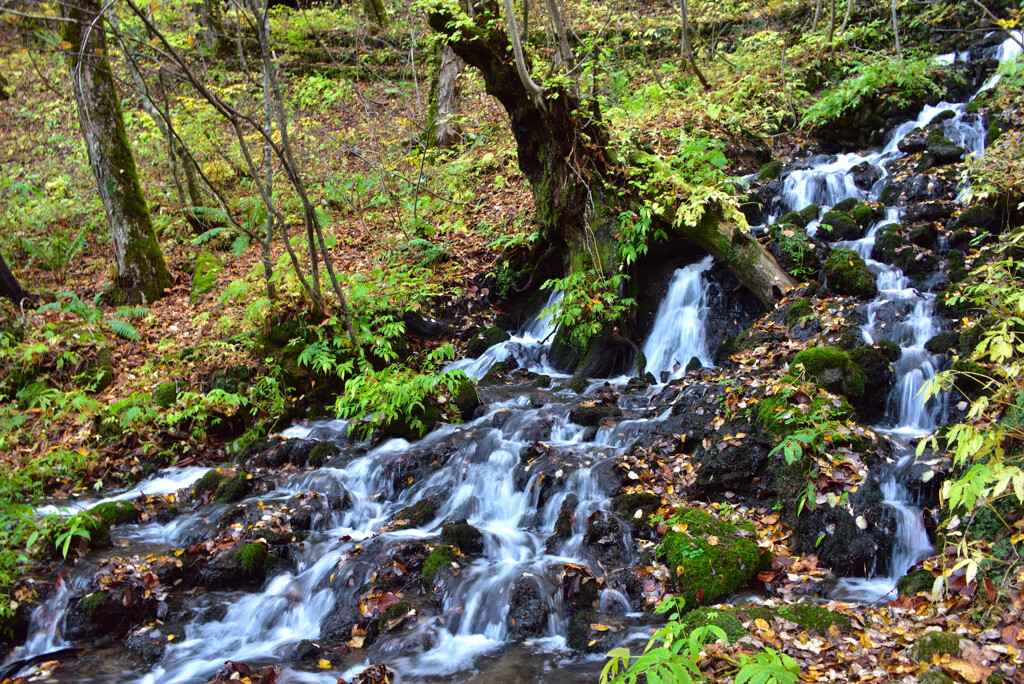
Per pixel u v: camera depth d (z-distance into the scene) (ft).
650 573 17.54
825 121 39.99
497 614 17.12
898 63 39.70
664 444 22.22
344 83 60.23
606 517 19.33
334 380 30.71
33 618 18.04
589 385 30.12
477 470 23.00
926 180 32.09
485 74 32.65
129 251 39.09
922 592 15.31
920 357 23.49
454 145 50.21
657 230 31.01
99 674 16.26
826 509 18.37
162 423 27.76
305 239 36.55
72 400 28.22
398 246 39.81
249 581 19.61
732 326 30.71
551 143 32.81
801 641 13.74
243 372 30.19
